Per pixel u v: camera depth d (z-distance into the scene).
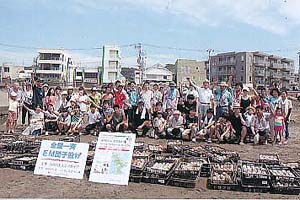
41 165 6.43
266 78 77.50
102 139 6.23
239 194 5.49
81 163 6.25
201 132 10.30
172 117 10.59
